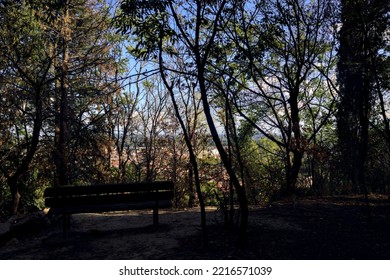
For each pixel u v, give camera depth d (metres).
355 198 8.93
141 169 16.14
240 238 5.02
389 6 9.06
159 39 5.29
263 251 4.88
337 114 12.32
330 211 7.22
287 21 10.88
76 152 13.95
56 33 12.77
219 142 4.98
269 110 14.59
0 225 7.12
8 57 11.39
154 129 15.94
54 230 6.49
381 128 11.82
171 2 5.10
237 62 8.63
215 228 5.93
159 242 5.39
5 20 10.55
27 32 11.14
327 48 13.27
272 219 6.58
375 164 11.93
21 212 13.57
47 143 13.57
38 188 14.34
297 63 12.41
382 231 5.90
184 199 14.28
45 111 13.01
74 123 13.91
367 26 9.48
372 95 11.45
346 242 5.36
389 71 9.80
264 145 16.20
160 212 8.45
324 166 11.42
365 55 9.86
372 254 4.87
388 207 7.60
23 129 13.48
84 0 13.27
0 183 13.34
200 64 5.17
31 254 5.06
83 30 14.34
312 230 5.91
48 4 7.63
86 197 5.88
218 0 6.23
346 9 9.67
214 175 12.04
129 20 5.33
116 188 6.03
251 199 12.43
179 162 14.68
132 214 8.09
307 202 8.30
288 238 5.46
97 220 7.32
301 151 10.51
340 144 11.16
